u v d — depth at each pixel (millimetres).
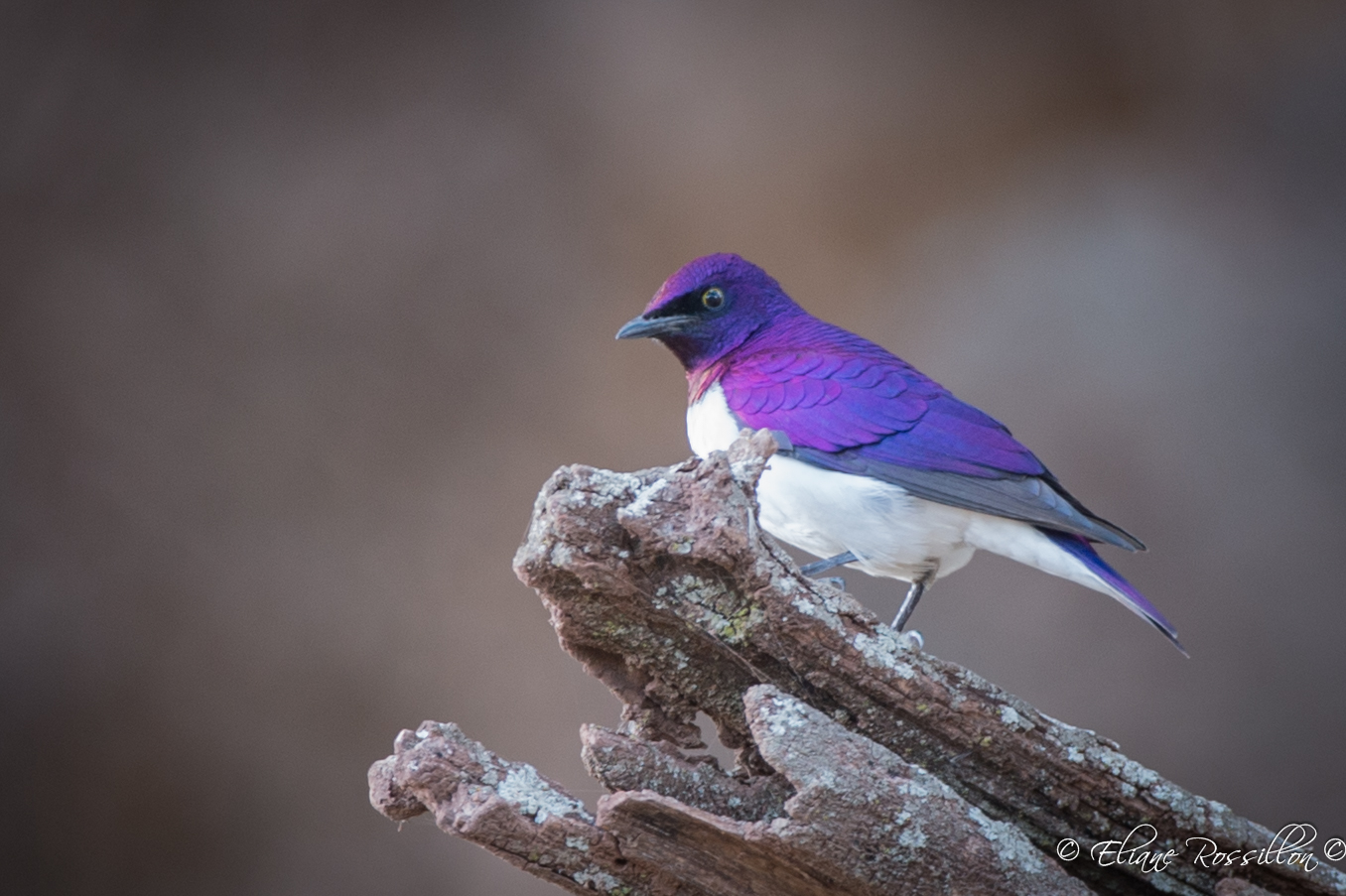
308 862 12938
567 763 13203
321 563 13570
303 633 13375
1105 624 13234
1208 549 13406
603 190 14492
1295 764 12898
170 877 12828
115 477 13406
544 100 14414
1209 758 13023
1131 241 14539
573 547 5098
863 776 4906
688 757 5551
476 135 14352
